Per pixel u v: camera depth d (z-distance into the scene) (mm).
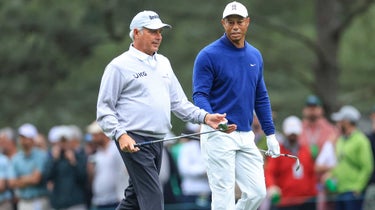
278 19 71312
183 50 69562
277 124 77062
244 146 27516
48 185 46625
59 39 66875
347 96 79625
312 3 73375
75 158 44844
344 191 45312
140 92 26672
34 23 66062
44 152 46094
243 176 27594
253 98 27859
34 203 45469
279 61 72312
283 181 43375
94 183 44188
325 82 70438
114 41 66438
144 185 26859
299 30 76375
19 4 65438
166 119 26969
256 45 73625
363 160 44938
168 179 43781
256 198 27578
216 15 65500
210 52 27453
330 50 70312
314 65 71312
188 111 27219
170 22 65812
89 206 45438
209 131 26328
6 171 46344
